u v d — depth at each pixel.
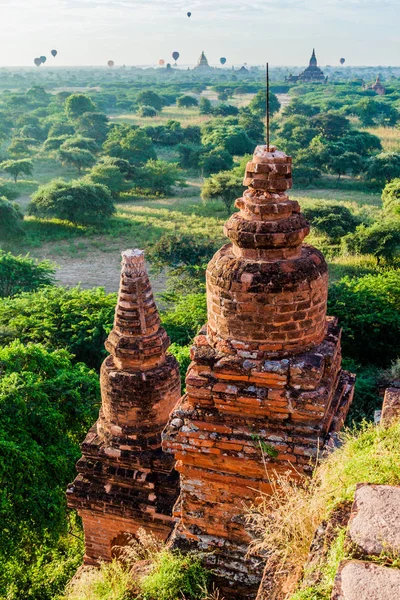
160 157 93.69
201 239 42.84
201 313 27.25
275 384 6.24
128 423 10.98
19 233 49.56
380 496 4.78
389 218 46.03
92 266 43.72
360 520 4.57
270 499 6.32
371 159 73.44
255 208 6.13
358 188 71.31
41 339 26.89
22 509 14.65
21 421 16.33
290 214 6.22
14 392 16.55
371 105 119.62
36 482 15.07
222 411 6.50
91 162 79.81
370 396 22.41
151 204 63.62
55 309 28.70
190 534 7.12
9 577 14.51
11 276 35.34
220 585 6.80
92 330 26.38
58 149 83.88
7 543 14.19
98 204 52.78
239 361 6.30
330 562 4.46
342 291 29.70
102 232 52.03
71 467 16.25
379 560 4.21
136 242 48.94
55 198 52.19
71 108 113.44
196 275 36.44
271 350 6.29
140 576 7.34
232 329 6.37
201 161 78.75
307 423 6.25
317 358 6.24
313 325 6.36
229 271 6.22
